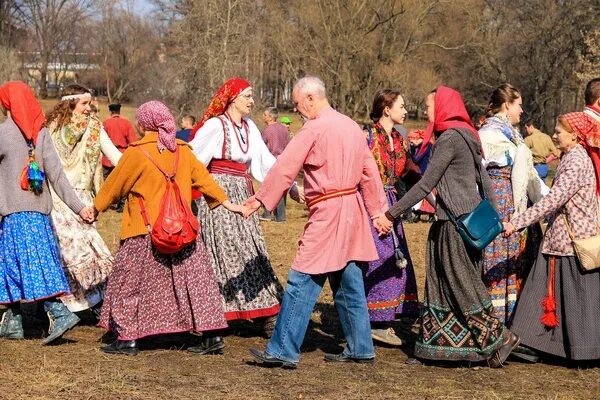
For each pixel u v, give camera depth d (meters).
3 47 48.44
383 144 7.02
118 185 6.17
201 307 6.21
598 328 6.07
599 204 6.23
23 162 6.41
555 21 42.22
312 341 7.00
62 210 7.20
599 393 5.59
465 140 6.00
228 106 7.00
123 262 6.22
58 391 5.35
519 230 6.13
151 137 6.20
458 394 5.49
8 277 6.48
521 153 6.72
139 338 6.23
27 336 6.89
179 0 36.78
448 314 6.09
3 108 6.51
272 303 6.88
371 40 38.47
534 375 6.01
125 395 5.30
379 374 5.94
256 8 32.50
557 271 6.20
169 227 6.00
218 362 6.18
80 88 7.30
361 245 6.01
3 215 6.44
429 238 6.17
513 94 6.90
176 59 29.73
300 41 38.34
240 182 6.99
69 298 7.14
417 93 40.53
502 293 6.68
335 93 38.47
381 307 6.75
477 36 43.09
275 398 5.32
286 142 15.94
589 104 6.50
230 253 6.84
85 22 66.12
